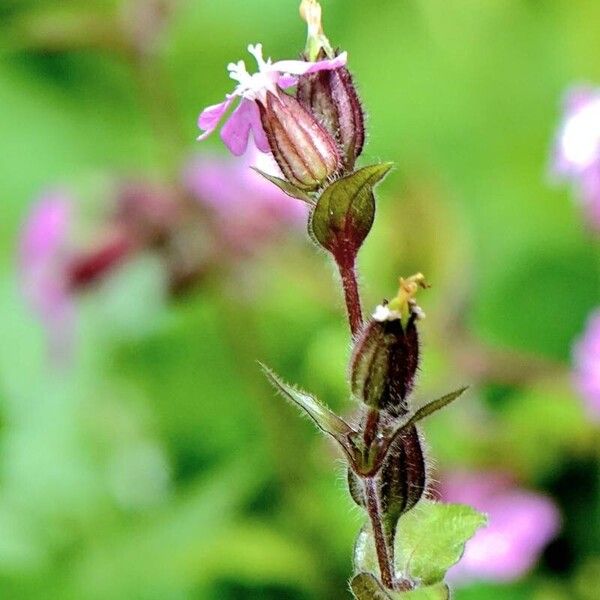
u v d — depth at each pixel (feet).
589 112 1.96
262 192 2.05
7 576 1.91
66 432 2.04
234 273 2.06
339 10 2.74
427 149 2.53
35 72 2.67
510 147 2.50
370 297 2.01
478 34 2.61
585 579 2.01
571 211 2.36
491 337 2.29
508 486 2.03
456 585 1.98
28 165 2.59
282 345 2.23
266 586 1.99
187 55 2.67
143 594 1.91
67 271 2.02
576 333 2.27
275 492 2.06
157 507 1.97
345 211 1.39
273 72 1.41
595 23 2.52
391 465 1.40
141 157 2.62
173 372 2.22
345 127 1.42
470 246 2.06
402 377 1.38
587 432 2.03
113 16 2.07
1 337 2.15
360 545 1.42
